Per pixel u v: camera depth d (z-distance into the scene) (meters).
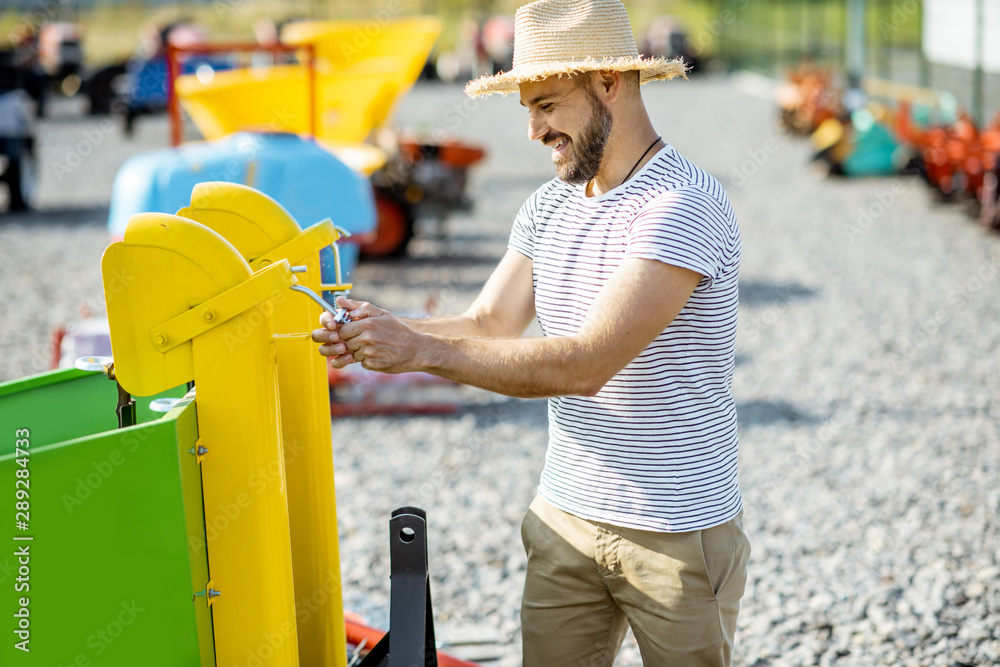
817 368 6.60
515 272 2.27
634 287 1.88
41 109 21.44
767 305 8.19
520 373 1.83
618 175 2.04
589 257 2.04
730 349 2.06
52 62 25.53
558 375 1.84
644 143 2.04
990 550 4.05
